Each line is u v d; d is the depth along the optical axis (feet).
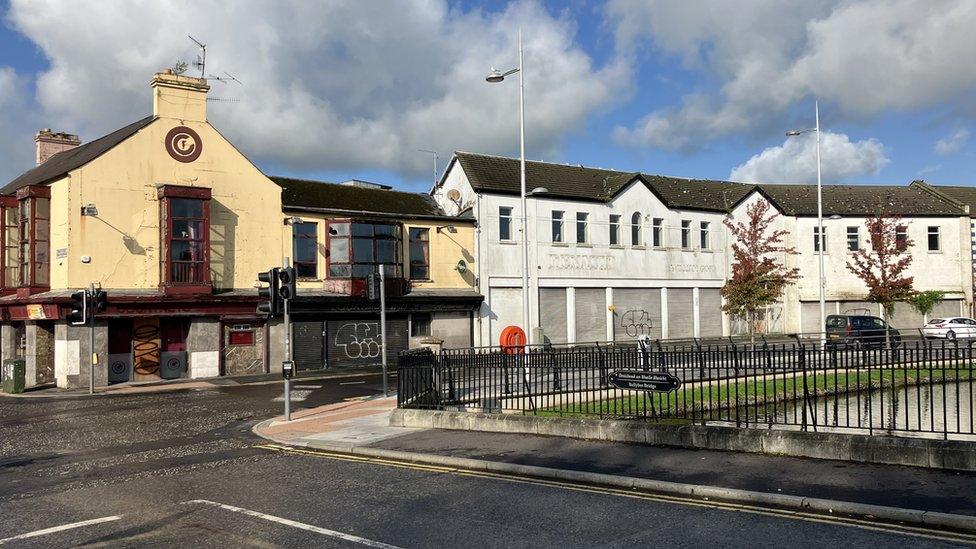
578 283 125.18
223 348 95.35
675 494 28.63
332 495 29.84
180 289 90.99
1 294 97.91
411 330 110.42
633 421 39.50
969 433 32.60
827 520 24.32
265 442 45.24
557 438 40.40
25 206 93.40
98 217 88.74
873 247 147.02
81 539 24.13
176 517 26.73
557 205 124.06
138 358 91.40
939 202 159.74
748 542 22.18
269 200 100.58
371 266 105.40
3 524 26.27
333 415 55.77
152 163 92.68
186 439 47.19
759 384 63.00
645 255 133.69
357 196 113.70
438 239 113.39
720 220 145.48
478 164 123.03
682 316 138.31
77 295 77.71
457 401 51.24
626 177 132.36
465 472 34.14
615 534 23.40
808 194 161.17
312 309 99.81
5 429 52.85
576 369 48.39
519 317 119.65
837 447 31.86
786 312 151.43
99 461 39.37
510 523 24.97
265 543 23.15
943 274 155.02
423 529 24.44
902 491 26.48
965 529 22.84
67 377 85.05
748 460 32.78
